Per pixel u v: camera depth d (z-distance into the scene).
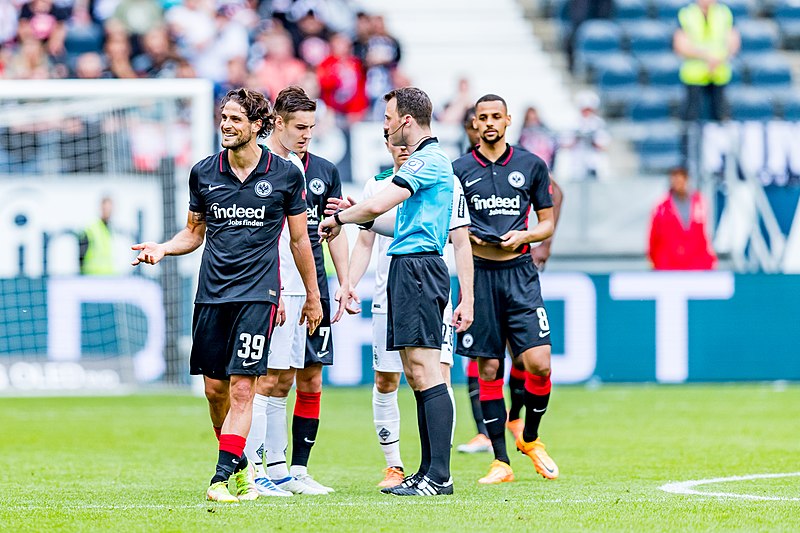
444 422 23.17
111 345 50.78
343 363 51.50
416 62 71.88
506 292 26.45
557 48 73.38
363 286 51.50
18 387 50.31
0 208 51.09
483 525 19.27
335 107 61.78
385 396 26.14
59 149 51.66
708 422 39.34
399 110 23.20
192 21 64.56
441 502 22.08
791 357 53.72
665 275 52.88
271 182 22.14
